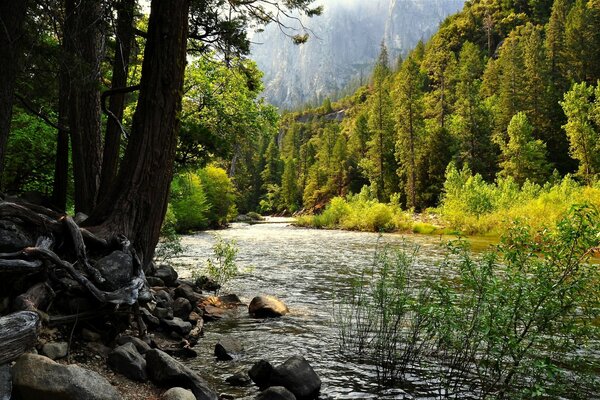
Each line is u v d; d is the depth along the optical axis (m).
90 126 11.12
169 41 7.04
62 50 9.05
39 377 3.80
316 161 93.81
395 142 61.47
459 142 56.47
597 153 42.94
